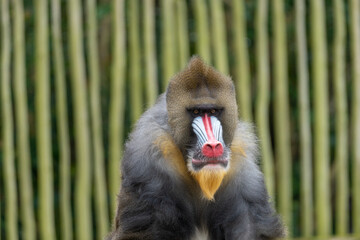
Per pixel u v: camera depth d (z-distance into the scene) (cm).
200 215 1138
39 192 1673
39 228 1873
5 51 1652
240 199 1121
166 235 1113
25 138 1653
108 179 1888
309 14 1936
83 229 1662
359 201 1712
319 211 1708
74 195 1933
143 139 1110
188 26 1917
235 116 1095
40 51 1655
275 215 1141
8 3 1688
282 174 1708
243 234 1116
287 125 1709
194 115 1086
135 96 1672
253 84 1958
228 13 1945
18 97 1652
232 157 1109
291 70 1980
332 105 1962
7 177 1656
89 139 1691
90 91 1689
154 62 1659
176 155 1103
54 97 1892
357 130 1708
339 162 1720
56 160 1908
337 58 1723
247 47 1891
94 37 1664
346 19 1906
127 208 1112
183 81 1090
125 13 1828
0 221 1795
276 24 1709
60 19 1781
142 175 1105
